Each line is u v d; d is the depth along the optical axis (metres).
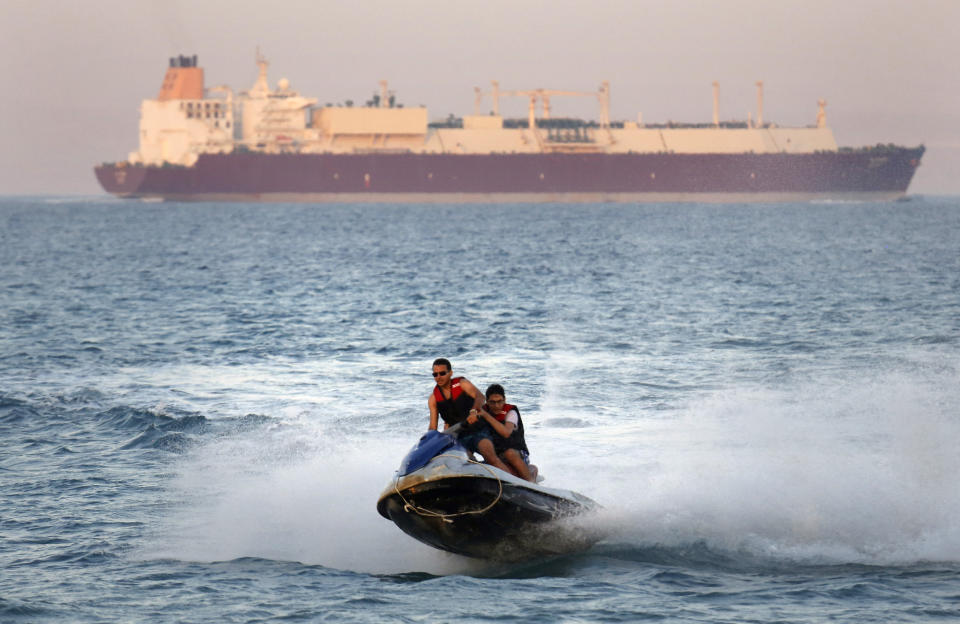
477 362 99.06
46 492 55.38
